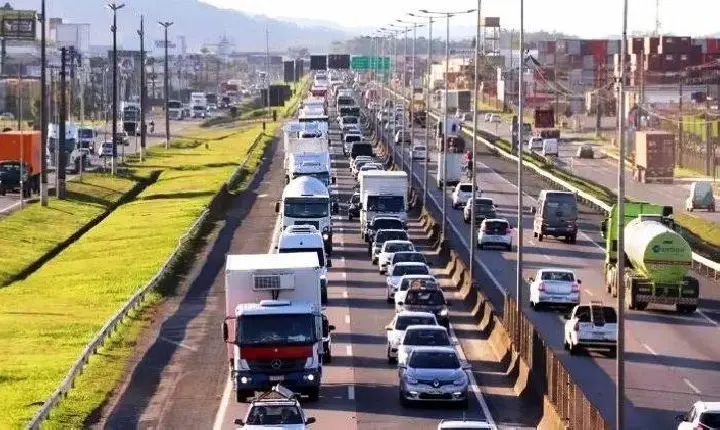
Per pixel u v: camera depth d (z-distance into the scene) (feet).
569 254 375.25
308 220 354.95
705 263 342.64
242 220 446.60
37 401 184.34
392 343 217.36
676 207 559.38
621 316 153.28
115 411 181.47
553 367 171.22
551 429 163.73
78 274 332.39
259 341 185.57
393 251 329.72
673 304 280.10
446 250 351.46
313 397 187.83
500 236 381.19
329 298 292.81
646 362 223.10
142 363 216.13
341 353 227.81
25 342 237.04
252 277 196.03
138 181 613.11
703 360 224.94
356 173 578.25
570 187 542.16
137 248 375.86
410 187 532.73
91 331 249.14
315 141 494.59
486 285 308.60
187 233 385.09
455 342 238.68
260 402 153.07
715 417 151.53
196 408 183.73
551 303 276.41
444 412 181.37
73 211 483.92
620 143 165.48
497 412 181.47
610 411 183.21
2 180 529.04
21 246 391.86
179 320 259.60
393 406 185.06
